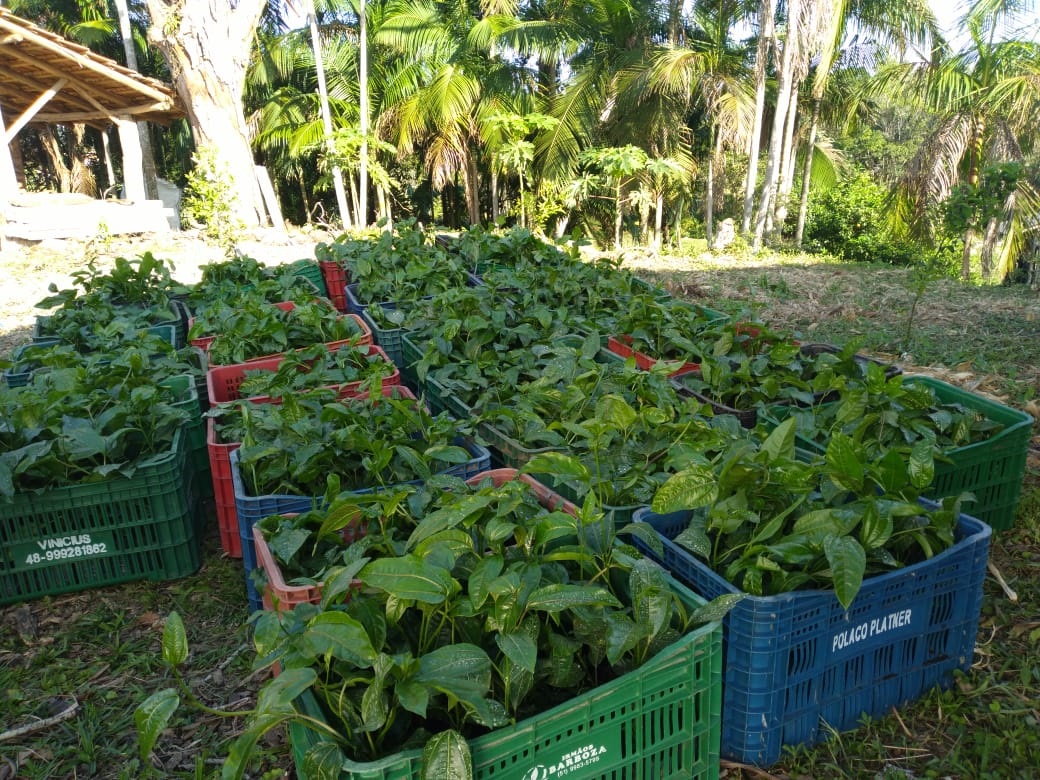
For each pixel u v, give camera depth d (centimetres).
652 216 2306
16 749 261
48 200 1367
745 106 1554
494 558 197
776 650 223
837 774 235
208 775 248
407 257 729
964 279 1373
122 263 662
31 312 836
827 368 396
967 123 1416
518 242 766
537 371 434
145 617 334
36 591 345
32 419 360
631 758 198
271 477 316
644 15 1591
